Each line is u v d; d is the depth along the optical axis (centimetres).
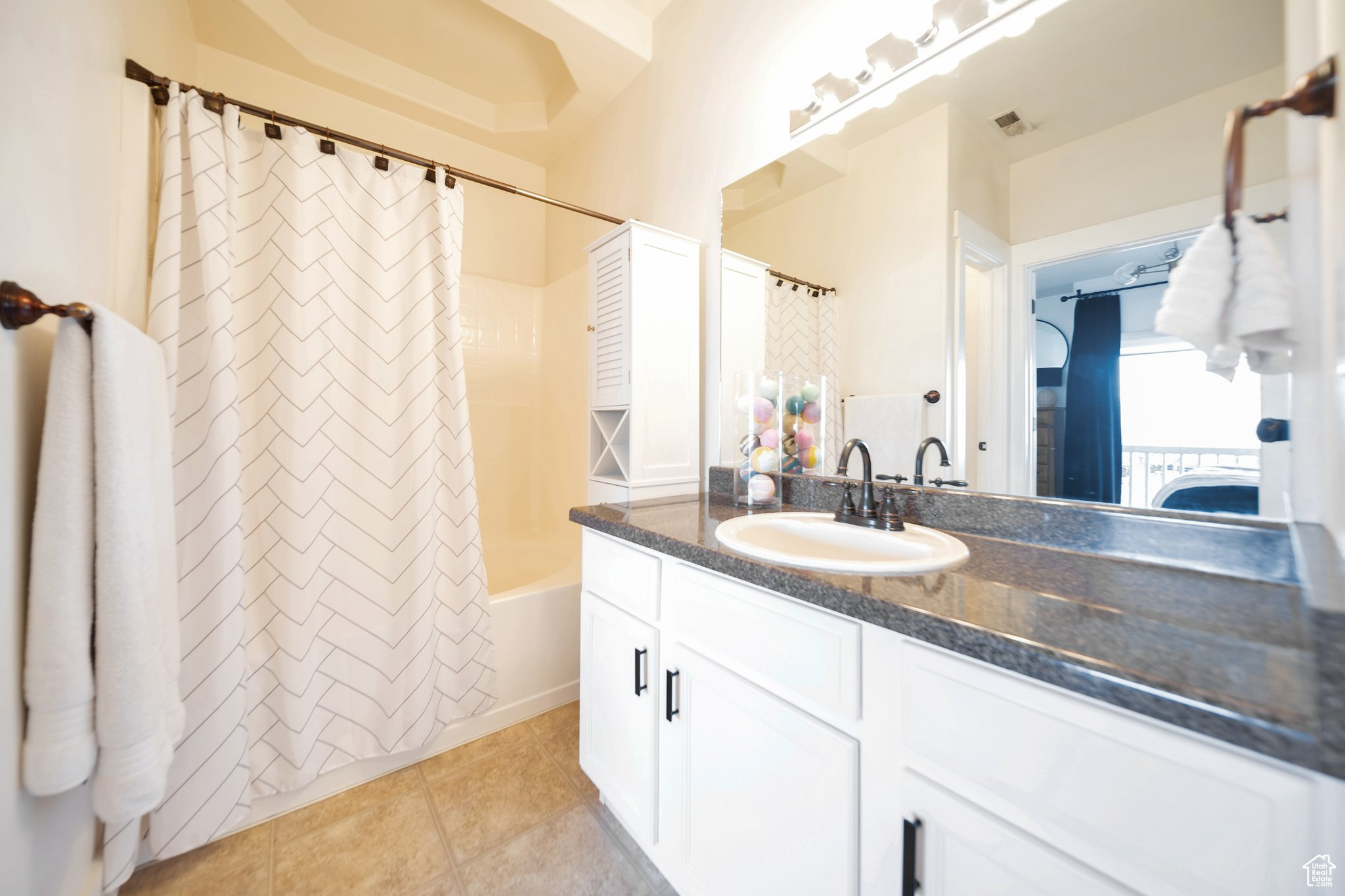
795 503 144
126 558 80
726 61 166
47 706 73
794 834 79
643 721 112
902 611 63
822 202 138
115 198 110
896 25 120
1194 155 80
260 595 136
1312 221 60
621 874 118
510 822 133
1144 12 86
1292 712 39
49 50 79
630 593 117
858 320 130
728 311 168
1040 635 54
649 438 166
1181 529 81
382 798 141
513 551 258
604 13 185
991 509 104
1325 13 48
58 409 75
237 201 134
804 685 77
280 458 136
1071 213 94
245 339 136
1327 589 38
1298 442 68
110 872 99
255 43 193
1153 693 44
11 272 69
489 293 269
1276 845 39
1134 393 86
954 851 59
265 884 115
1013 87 102
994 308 104
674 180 188
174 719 95
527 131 250
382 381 151
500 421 273
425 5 193
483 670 165
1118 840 48
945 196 112
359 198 150
